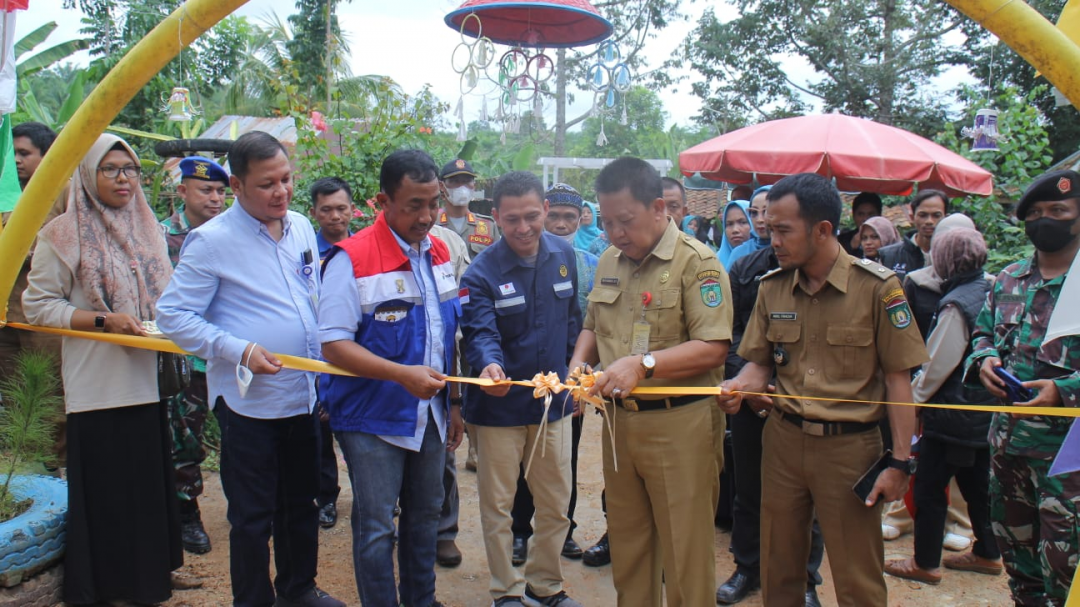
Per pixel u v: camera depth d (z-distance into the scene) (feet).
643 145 78.89
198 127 32.91
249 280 9.71
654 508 9.07
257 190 9.46
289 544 10.55
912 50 64.75
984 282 11.83
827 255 8.50
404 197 8.95
